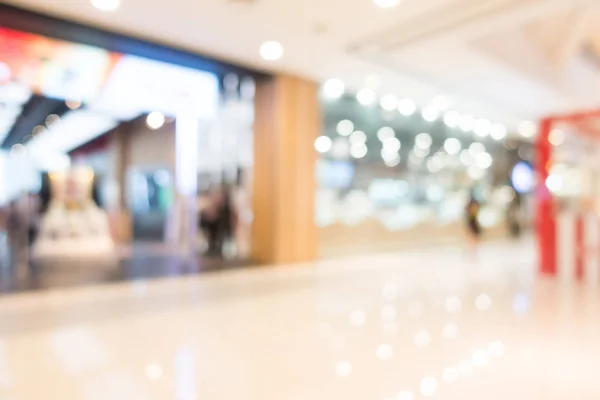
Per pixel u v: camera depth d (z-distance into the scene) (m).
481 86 8.23
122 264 7.86
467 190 13.77
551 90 8.52
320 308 4.88
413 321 4.36
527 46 7.72
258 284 6.20
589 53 10.12
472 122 11.72
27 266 7.67
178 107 7.41
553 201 7.39
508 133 13.63
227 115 8.58
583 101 9.75
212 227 9.14
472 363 3.20
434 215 12.52
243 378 2.90
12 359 3.24
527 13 5.06
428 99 9.22
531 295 5.67
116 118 10.87
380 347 3.55
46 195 10.55
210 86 7.70
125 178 12.56
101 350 3.44
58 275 6.65
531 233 15.99
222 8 4.94
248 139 8.33
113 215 12.16
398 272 7.47
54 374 2.96
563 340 3.75
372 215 10.70
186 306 4.89
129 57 6.48
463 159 14.16
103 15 5.11
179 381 2.85
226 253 9.20
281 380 2.87
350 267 7.85
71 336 3.79
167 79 7.18
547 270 7.34
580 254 6.70
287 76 7.54
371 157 11.54
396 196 12.11
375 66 7.08
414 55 6.54
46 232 10.22
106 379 2.88
